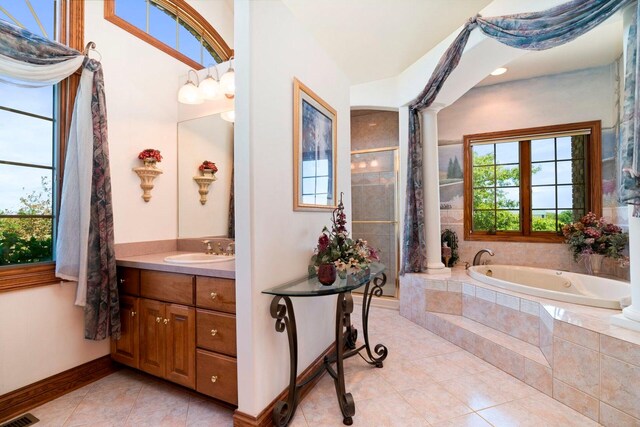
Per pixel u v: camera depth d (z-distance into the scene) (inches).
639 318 63.2
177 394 75.7
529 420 64.2
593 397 64.4
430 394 74.0
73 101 80.4
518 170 147.3
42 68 70.8
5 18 71.1
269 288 63.9
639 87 56.9
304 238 79.2
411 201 128.6
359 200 169.6
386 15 107.7
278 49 68.4
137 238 96.2
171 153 108.0
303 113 77.5
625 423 59.8
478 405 69.5
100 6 86.9
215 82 99.3
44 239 76.9
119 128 91.4
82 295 76.9
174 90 109.3
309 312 81.1
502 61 97.1
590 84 131.4
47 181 77.6
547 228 142.0
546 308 78.6
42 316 74.0
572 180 136.9
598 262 125.3
